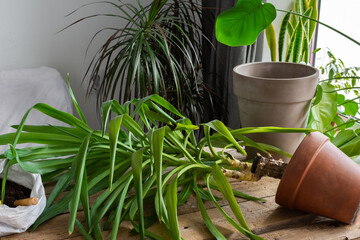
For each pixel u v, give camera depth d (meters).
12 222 0.72
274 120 0.93
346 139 1.02
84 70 2.59
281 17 1.92
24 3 2.39
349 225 0.81
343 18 2.11
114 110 0.87
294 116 0.93
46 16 2.44
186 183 0.88
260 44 2.01
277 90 0.89
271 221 0.81
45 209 0.79
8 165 0.78
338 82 1.78
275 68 1.03
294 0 1.90
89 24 2.52
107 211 0.82
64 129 0.89
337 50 2.12
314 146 0.78
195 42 2.12
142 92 1.84
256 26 0.99
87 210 0.75
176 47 2.07
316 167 0.77
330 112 1.08
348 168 0.78
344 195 0.77
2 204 0.74
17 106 2.02
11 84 2.20
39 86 2.20
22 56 2.48
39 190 0.77
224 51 2.09
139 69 1.83
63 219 0.81
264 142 0.95
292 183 0.78
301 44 1.66
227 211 0.84
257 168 0.86
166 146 0.91
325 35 2.10
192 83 2.10
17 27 2.42
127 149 0.87
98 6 2.49
